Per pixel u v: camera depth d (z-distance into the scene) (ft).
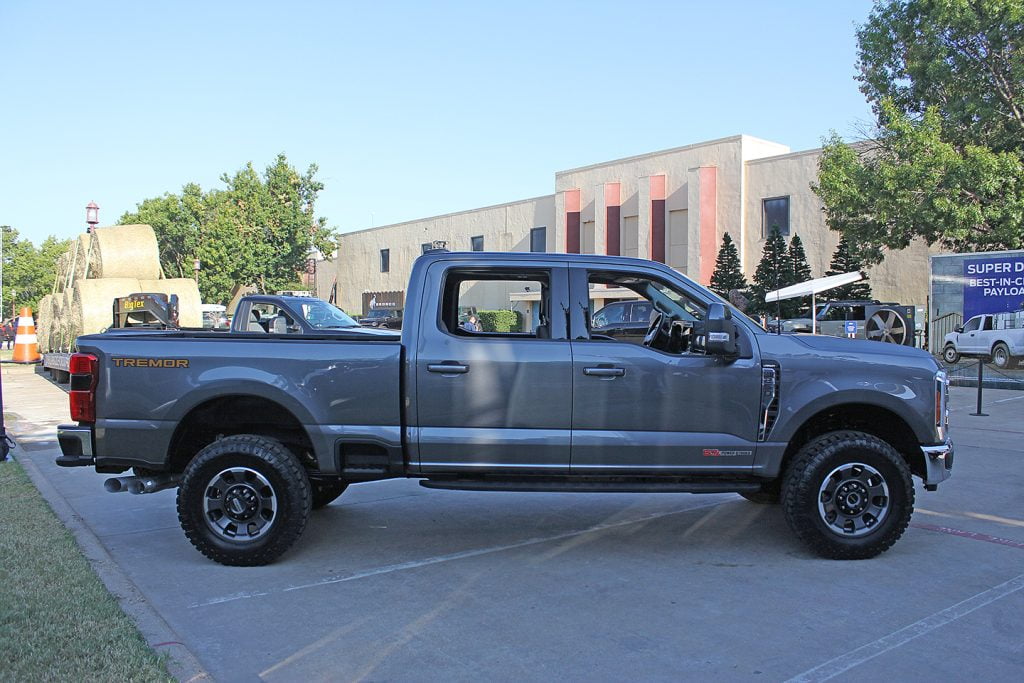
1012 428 39.14
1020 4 67.21
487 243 138.00
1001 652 13.44
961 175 68.18
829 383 18.33
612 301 22.31
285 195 163.53
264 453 18.02
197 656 13.42
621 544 20.06
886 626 14.57
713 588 16.70
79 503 24.31
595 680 12.48
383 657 13.37
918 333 80.64
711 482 18.56
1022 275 68.18
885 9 78.13
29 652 12.83
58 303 80.69
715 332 17.63
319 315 39.63
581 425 18.19
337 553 19.34
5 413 44.57
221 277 156.35
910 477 18.35
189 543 20.12
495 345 18.22
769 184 98.63
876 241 78.28
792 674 12.64
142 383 18.25
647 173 111.34
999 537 20.40
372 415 18.20
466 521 22.35
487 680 12.50
